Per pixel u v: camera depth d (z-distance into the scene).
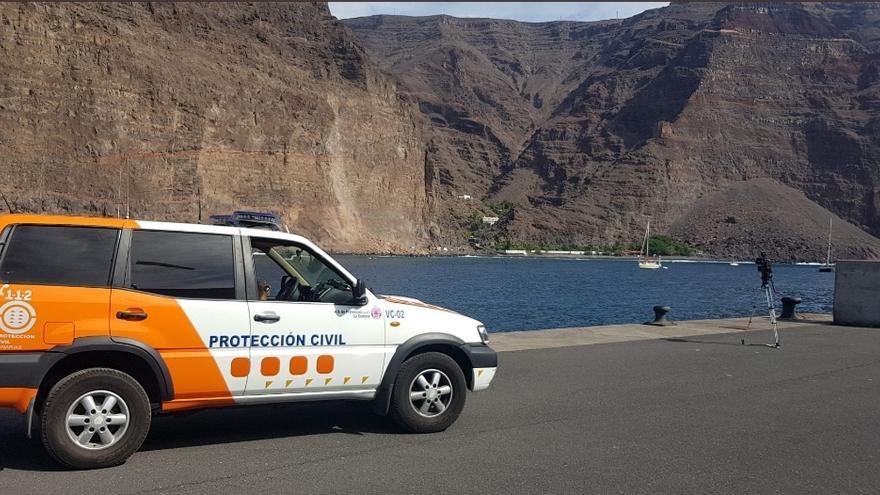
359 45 189.12
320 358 7.04
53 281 6.22
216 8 158.00
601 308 48.47
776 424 8.26
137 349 6.32
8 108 105.81
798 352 14.13
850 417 8.65
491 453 6.96
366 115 170.12
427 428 7.61
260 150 137.88
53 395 6.08
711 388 10.31
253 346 6.78
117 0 129.25
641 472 6.45
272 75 150.25
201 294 6.70
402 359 7.43
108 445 6.25
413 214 187.25
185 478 6.08
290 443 7.21
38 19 110.88
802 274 157.50
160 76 123.69
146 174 118.75
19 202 103.19
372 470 6.38
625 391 10.02
